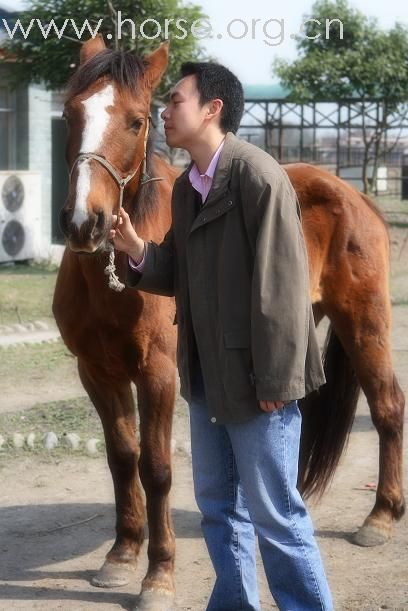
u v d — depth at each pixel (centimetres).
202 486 371
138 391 444
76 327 450
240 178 342
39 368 950
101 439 709
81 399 824
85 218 375
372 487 610
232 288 346
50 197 1725
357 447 704
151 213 445
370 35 2447
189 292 361
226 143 350
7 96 1650
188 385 366
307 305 341
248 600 370
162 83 1326
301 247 341
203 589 461
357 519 553
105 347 444
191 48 1345
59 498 596
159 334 437
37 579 475
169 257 384
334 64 2403
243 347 345
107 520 559
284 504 350
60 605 445
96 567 491
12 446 691
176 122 354
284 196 339
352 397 541
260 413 345
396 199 3170
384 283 540
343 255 532
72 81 407
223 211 345
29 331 1125
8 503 586
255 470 347
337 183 548
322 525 543
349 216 536
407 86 2495
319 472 537
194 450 372
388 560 496
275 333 333
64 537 532
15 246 1600
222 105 355
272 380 334
